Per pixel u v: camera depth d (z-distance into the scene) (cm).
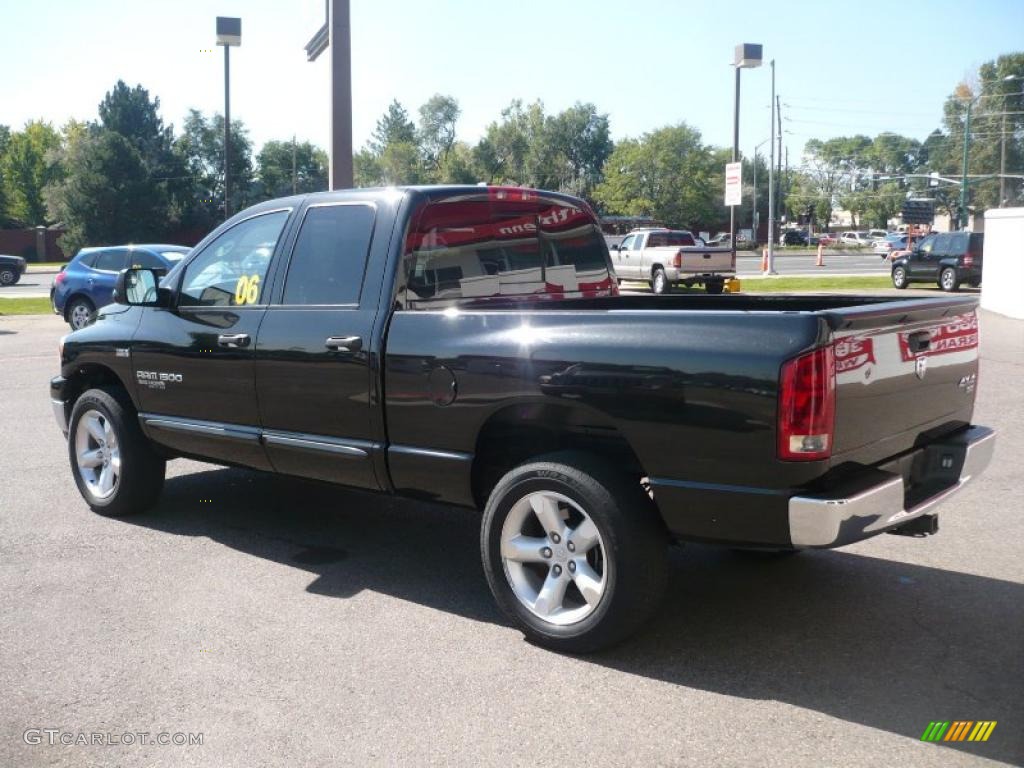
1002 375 1171
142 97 8469
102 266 1864
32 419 966
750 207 10956
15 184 10312
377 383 461
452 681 379
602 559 410
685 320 372
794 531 350
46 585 489
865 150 14612
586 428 419
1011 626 427
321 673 387
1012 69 10275
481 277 511
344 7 1215
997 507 620
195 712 355
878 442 383
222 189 9119
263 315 514
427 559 534
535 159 11462
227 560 530
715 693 366
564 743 330
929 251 2753
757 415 350
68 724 347
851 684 372
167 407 571
